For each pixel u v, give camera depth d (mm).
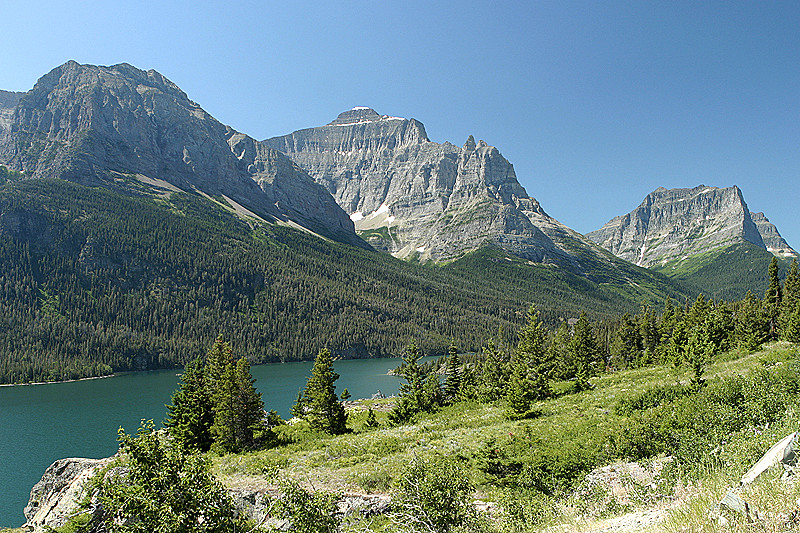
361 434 52188
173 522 13469
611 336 126438
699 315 92812
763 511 9477
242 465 36750
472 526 19062
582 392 56156
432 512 18828
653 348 95188
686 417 25188
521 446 29812
